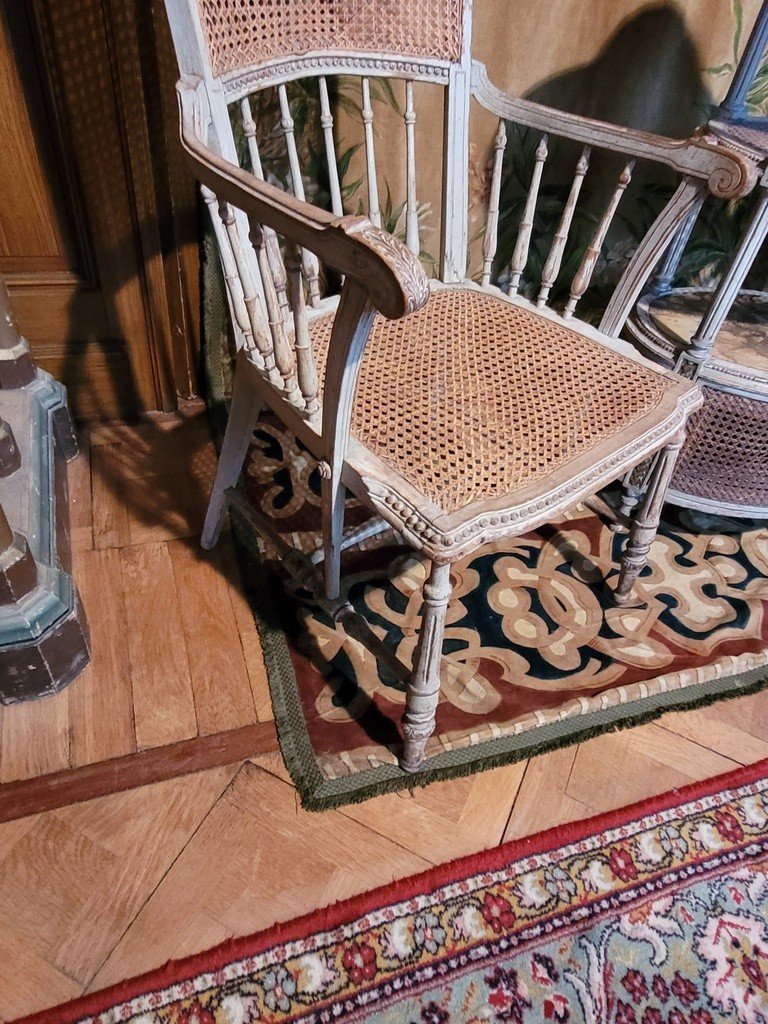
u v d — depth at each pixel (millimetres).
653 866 917
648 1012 796
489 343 967
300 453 1481
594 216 1429
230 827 921
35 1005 763
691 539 1376
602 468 817
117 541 1264
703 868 919
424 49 957
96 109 1085
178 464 1424
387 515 742
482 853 914
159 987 780
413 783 976
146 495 1354
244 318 890
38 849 884
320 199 1337
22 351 1231
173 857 888
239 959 806
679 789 999
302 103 1193
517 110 981
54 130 1110
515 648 1150
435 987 800
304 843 914
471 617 1192
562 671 1122
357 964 812
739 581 1297
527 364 935
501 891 882
